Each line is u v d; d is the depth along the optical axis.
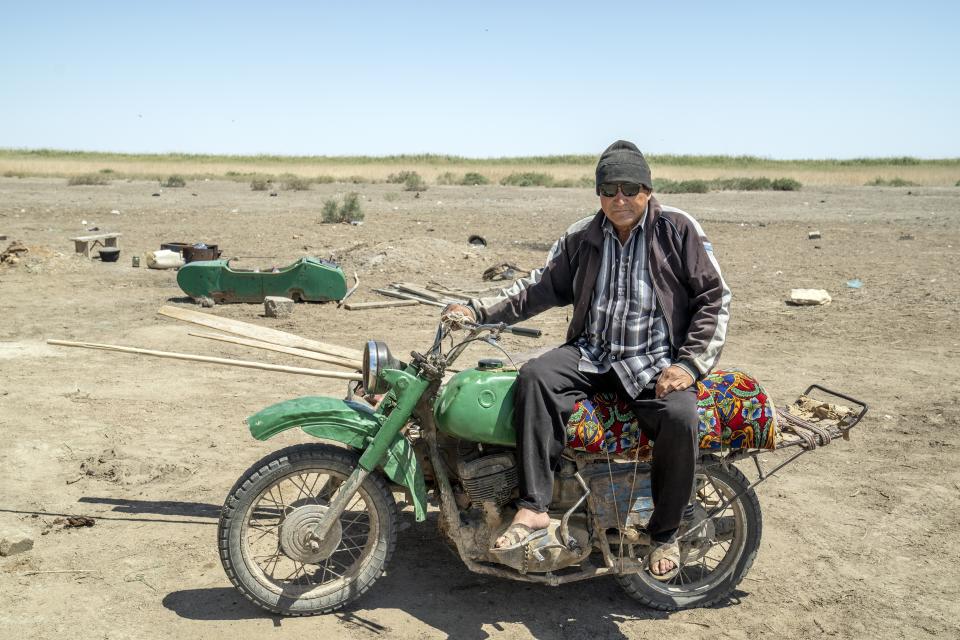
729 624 3.87
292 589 3.76
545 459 3.47
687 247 3.55
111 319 10.03
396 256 15.12
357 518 4.57
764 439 3.68
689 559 4.09
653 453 3.54
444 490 3.73
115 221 22.25
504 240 19.39
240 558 3.63
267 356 8.43
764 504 5.25
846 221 24.83
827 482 5.62
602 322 3.63
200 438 6.00
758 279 13.90
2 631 3.54
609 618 3.89
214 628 3.64
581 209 29.12
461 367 8.16
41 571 4.08
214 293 11.38
